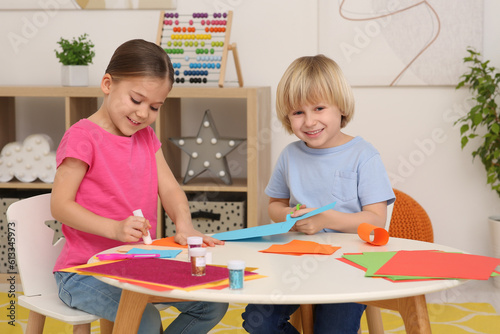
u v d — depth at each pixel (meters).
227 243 1.31
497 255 2.52
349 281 0.97
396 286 0.94
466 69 2.66
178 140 2.54
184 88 2.39
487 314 2.26
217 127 2.84
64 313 1.26
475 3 2.63
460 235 2.74
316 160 1.60
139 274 0.99
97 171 1.38
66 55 2.55
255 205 2.40
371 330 1.52
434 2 2.65
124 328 1.06
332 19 2.71
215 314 1.32
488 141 2.52
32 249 1.41
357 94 2.74
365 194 1.53
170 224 2.52
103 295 1.24
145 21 2.79
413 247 1.26
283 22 2.74
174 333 1.32
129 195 1.43
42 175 2.58
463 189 2.72
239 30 2.77
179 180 2.69
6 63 2.85
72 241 1.37
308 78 1.50
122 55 1.34
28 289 1.39
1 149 2.71
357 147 1.58
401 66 2.68
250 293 0.89
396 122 2.73
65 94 2.46
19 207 1.40
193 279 0.96
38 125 2.88
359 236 1.32
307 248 1.23
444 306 2.36
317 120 1.52
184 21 2.75
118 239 1.25
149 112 1.37
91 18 2.80
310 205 1.59
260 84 2.78
